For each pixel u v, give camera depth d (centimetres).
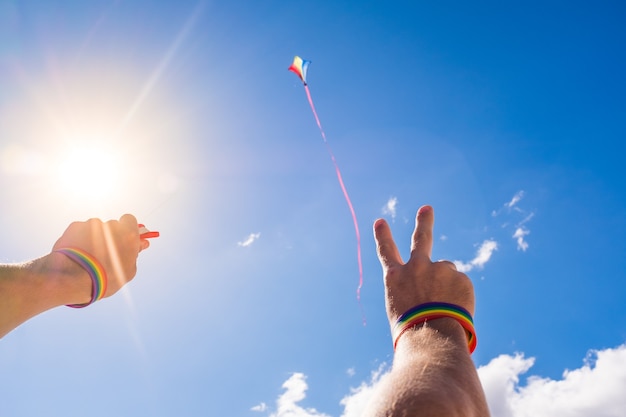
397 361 115
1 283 158
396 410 93
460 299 132
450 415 92
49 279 169
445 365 107
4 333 157
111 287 192
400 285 139
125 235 202
